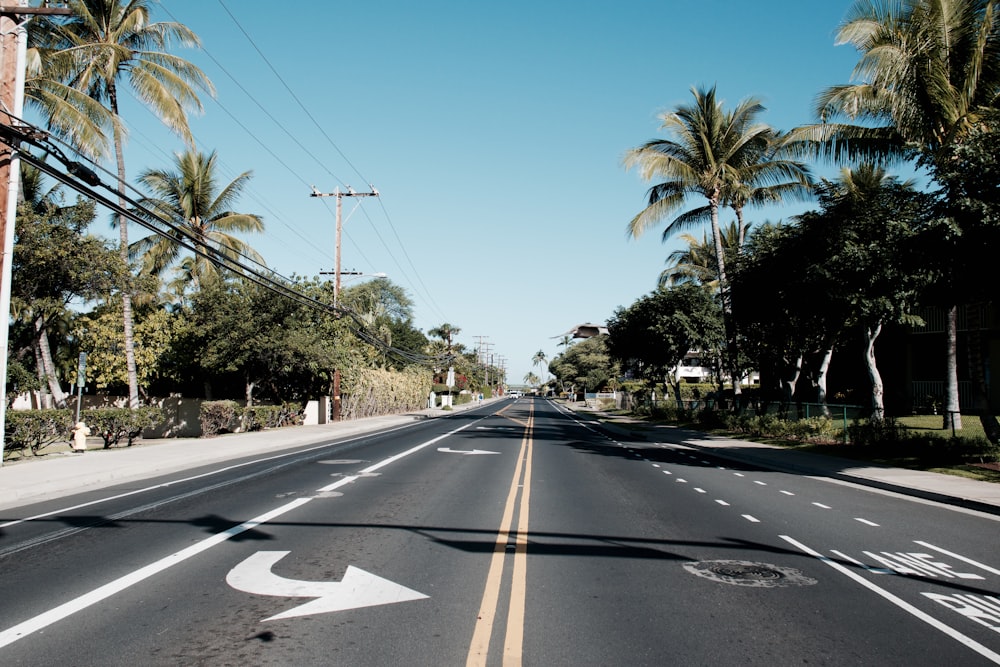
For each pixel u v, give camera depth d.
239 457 20.16
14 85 15.62
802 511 11.02
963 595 6.43
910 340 35.97
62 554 7.79
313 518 10.02
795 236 21.98
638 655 4.92
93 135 20.27
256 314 31.30
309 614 5.74
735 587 6.64
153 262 33.56
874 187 23.12
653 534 9.08
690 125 30.36
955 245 14.38
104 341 30.95
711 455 21.52
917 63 18.33
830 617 5.78
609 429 35.88
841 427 23.08
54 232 21.09
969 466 15.70
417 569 7.18
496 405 93.06
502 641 5.16
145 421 22.66
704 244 50.16
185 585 6.56
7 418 17.55
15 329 28.94
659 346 37.84
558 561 7.57
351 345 44.88
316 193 37.41
